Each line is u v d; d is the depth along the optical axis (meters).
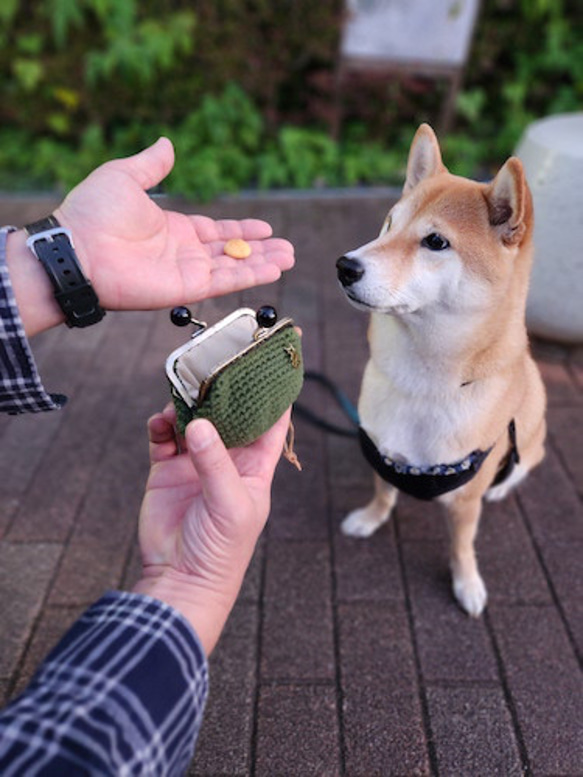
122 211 0.45
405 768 0.63
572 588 0.81
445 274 0.61
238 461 0.46
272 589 0.79
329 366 1.19
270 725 0.66
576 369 1.20
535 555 0.85
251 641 0.73
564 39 1.88
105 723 0.29
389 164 1.86
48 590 0.79
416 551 0.85
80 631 0.35
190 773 0.62
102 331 1.28
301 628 0.75
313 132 1.90
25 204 1.70
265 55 1.78
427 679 0.70
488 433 0.66
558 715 0.67
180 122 1.88
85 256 0.43
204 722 0.66
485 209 0.60
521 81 1.93
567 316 1.12
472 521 0.74
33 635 0.74
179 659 0.34
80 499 0.91
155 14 1.74
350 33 1.75
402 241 0.62
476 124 2.01
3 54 1.74
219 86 1.81
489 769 0.63
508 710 0.68
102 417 1.06
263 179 1.77
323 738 0.65
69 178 1.76
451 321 0.62
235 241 0.51
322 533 0.87
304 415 1.06
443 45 1.77
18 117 1.86
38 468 0.96
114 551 0.84
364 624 0.76
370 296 0.60
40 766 0.27
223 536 0.39
